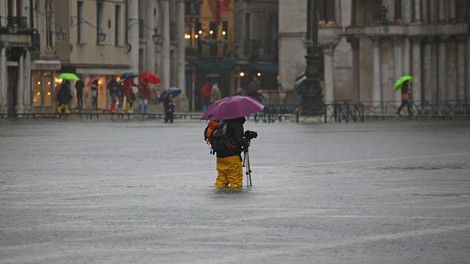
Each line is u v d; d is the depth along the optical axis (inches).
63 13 4525.1
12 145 2231.8
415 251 906.1
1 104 3988.7
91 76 4682.6
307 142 2317.9
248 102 1402.6
